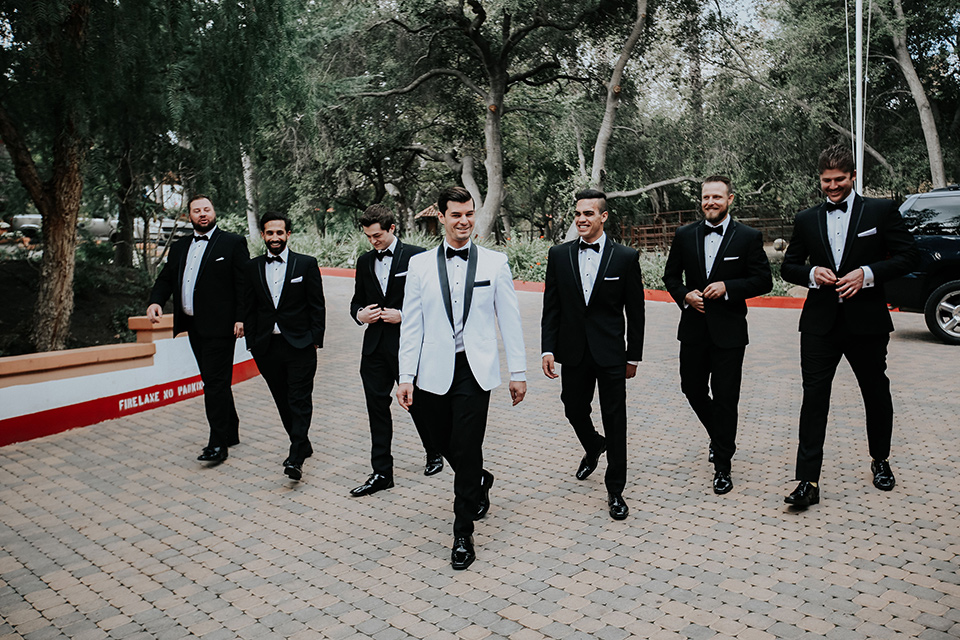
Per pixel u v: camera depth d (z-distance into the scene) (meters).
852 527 4.09
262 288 5.26
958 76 28.05
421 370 3.94
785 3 27.05
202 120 9.69
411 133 31.34
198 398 8.10
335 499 4.85
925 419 6.30
